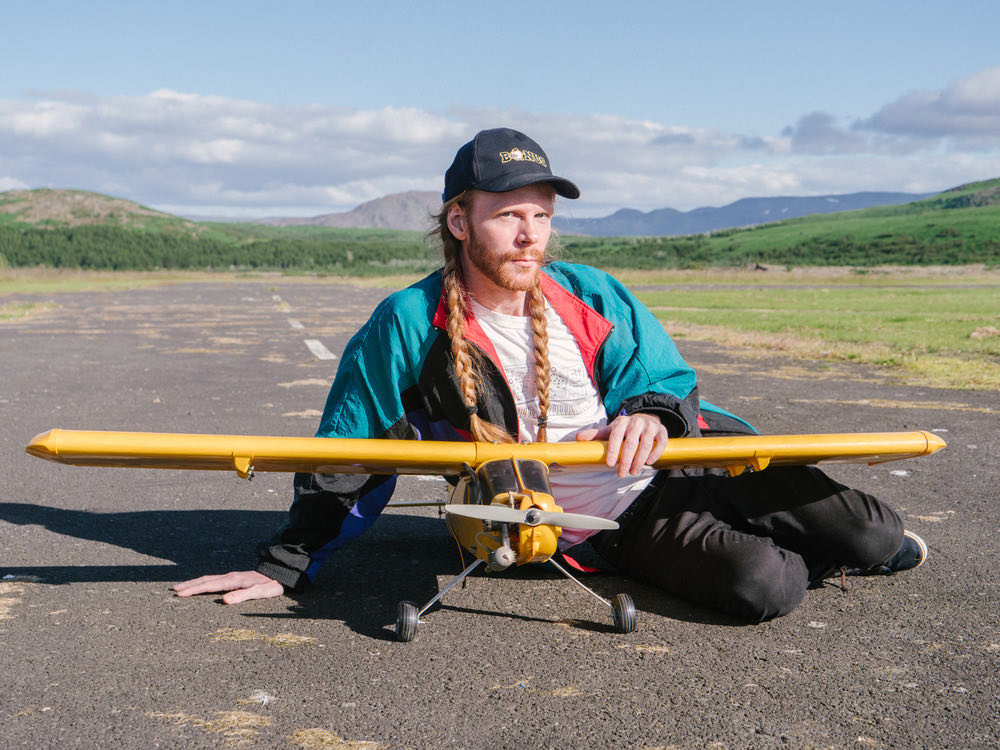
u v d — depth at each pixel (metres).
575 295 3.04
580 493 3.06
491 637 2.86
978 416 7.61
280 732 2.20
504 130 2.77
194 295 40.78
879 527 3.08
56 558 3.76
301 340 15.79
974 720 2.26
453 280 2.85
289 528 3.25
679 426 2.90
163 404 8.34
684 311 26.31
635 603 3.19
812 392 9.15
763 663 2.64
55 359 12.45
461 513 2.50
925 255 173.38
